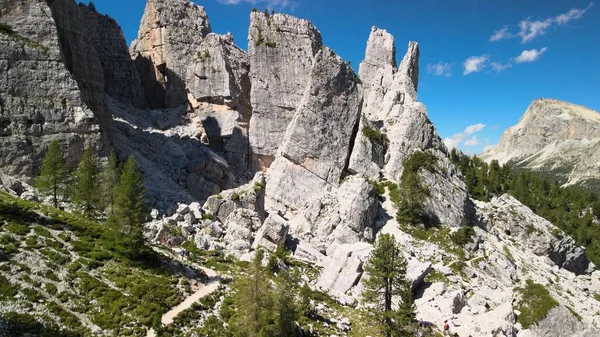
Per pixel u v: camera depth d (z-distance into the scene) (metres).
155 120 133.00
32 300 45.88
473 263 85.25
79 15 102.00
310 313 59.50
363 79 148.88
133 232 60.03
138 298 52.59
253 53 133.00
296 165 108.06
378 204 97.75
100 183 74.25
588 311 79.94
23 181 76.88
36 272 49.84
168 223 81.12
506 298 74.38
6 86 78.88
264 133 133.12
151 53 149.62
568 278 97.81
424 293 72.50
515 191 158.12
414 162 103.44
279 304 50.09
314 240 88.62
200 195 109.00
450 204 98.81
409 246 87.06
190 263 67.19
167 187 102.75
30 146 78.94
